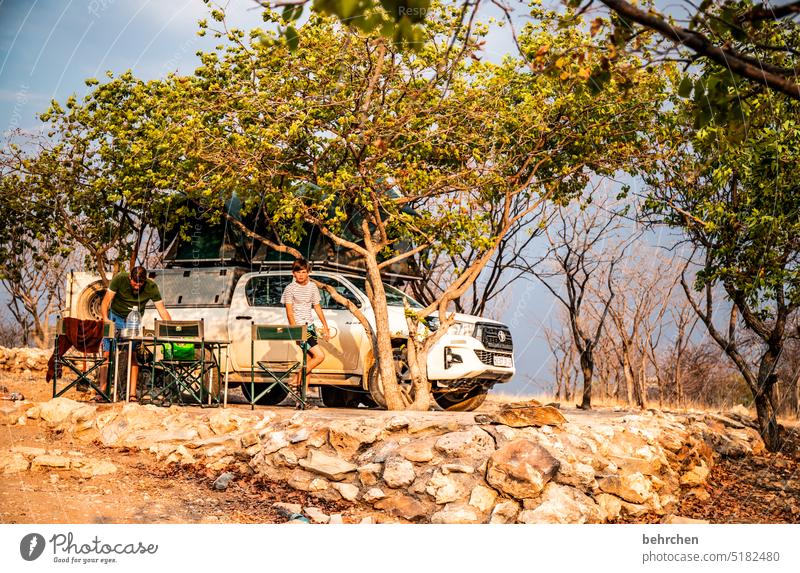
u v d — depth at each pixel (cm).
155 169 1067
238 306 1087
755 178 900
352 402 1168
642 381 1619
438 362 1013
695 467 859
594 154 1012
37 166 1227
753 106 409
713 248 991
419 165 960
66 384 1191
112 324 930
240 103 939
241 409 903
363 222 977
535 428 745
